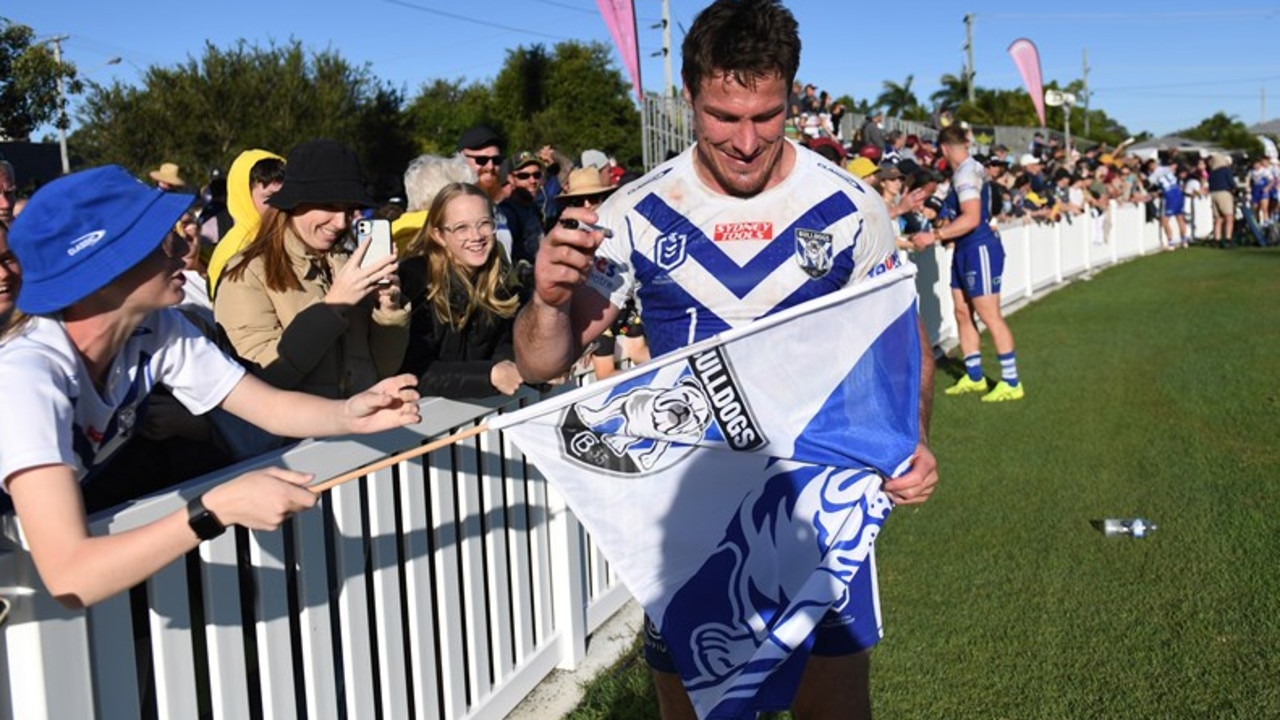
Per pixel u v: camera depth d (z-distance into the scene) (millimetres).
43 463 1625
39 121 22953
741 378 2223
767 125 2080
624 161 36844
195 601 2316
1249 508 4875
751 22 2014
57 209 1740
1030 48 22578
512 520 3383
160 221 1800
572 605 3684
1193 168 22859
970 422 6863
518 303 3484
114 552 1602
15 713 1758
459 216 3295
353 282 2799
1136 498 5125
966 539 4652
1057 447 6145
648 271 2270
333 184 2988
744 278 2236
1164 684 3291
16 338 1738
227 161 29250
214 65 30703
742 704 2246
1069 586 4090
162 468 2596
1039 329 10930
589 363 4070
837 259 2246
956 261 7543
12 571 1715
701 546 2279
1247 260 17375
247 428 2705
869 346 2289
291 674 2404
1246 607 3803
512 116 38219
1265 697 3174
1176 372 8250
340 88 31641
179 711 2086
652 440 2234
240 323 2980
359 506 2641
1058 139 33969
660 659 2424
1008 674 3402
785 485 2291
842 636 2361
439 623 2988
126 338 1885
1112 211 18031
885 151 16172
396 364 3180
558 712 3369
